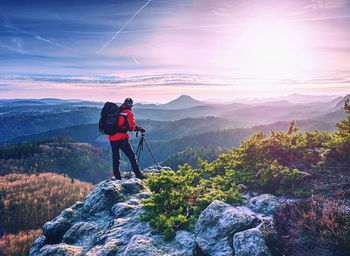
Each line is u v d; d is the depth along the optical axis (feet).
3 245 326.03
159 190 17.71
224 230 13.02
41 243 21.57
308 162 19.84
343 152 18.63
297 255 10.37
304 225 11.59
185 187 18.10
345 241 9.71
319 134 21.84
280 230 12.02
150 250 13.05
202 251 12.48
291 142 22.13
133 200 21.94
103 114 23.89
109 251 14.55
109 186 23.29
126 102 23.85
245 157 20.56
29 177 593.83
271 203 14.93
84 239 18.43
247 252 11.07
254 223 13.17
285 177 16.94
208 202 16.67
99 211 21.85
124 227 17.16
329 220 10.89
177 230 15.14
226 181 19.63
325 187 15.38
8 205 422.00
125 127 23.76
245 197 17.29
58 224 21.71
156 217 15.83
